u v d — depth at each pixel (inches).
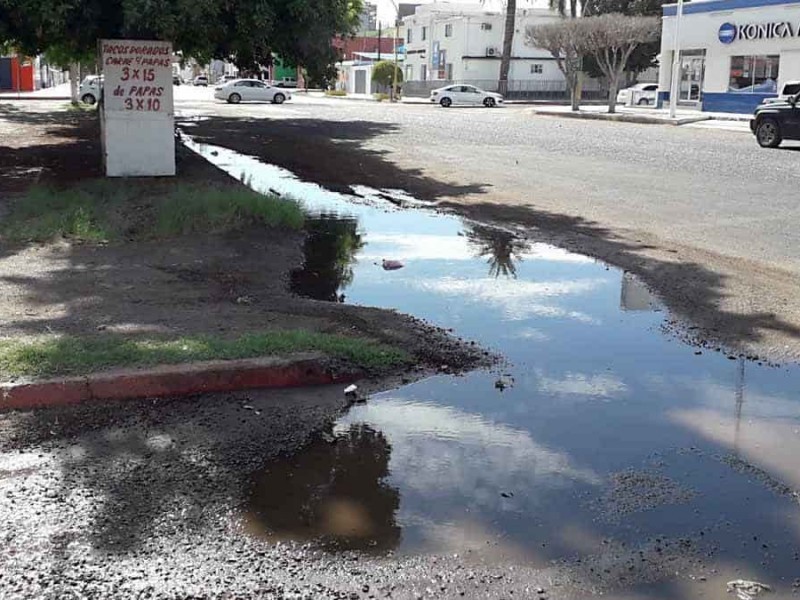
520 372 251.4
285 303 311.6
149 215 462.3
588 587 143.5
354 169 740.7
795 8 1480.1
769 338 284.5
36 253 380.2
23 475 180.4
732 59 1627.7
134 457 189.9
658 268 381.7
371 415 217.3
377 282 359.6
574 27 1635.1
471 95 2057.1
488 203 566.6
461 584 143.6
